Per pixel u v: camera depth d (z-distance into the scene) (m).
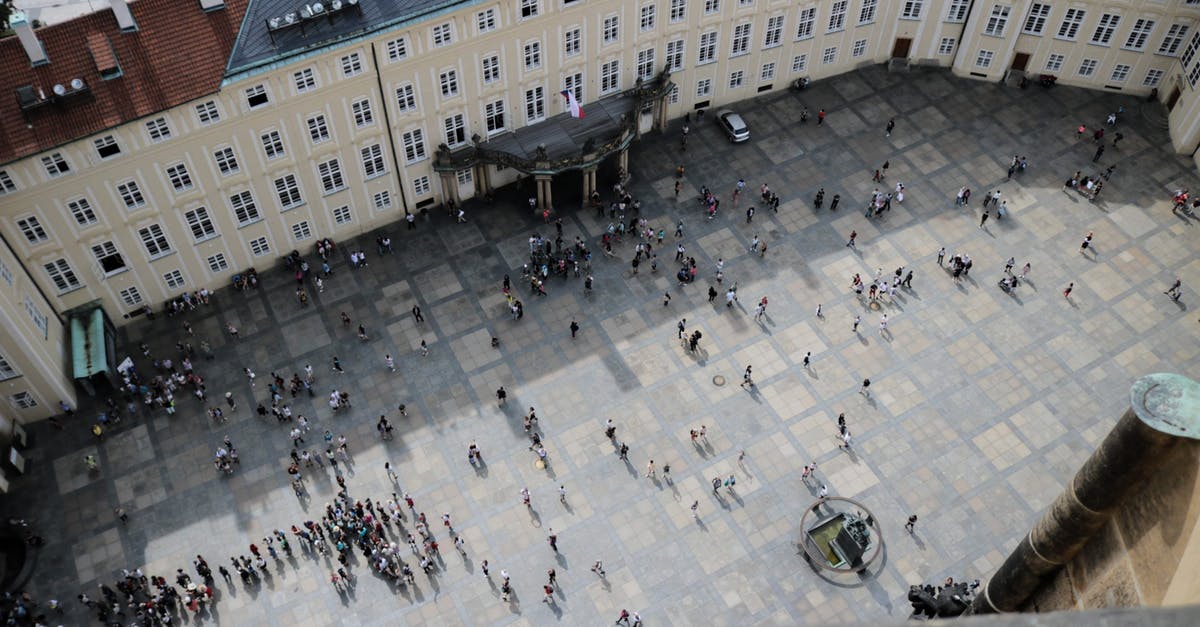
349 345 74.75
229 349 74.31
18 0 82.38
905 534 64.88
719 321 76.38
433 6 69.19
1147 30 86.19
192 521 65.50
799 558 63.84
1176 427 19.17
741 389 72.31
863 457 68.69
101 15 62.84
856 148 88.38
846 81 93.62
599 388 72.44
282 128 70.38
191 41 64.56
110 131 63.31
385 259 80.00
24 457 68.06
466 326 75.94
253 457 68.62
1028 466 68.25
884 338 75.31
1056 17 87.38
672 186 85.56
